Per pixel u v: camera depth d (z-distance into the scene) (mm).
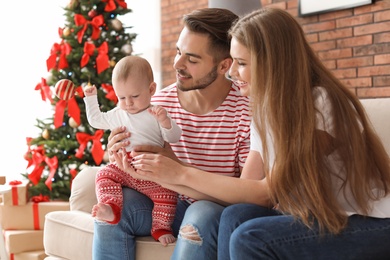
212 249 1871
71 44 3682
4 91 4887
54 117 3582
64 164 3545
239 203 1911
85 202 2580
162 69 6191
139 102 2111
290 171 1700
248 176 1981
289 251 1646
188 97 2285
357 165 1703
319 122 1731
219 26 2180
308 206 1676
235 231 1671
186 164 2113
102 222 2037
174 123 2109
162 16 6141
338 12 4492
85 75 3602
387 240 1687
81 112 3629
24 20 4957
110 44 3789
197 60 2164
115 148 2105
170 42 6039
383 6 4168
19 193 3240
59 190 3506
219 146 2205
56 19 5090
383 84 4203
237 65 1927
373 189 1752
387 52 4164
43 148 3609
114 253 2043
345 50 4469
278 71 1746
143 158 2021
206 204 1945
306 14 4703
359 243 1665
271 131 1760
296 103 1724
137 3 5906
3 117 4879
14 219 3256
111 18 3846
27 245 3203
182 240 1898
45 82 3680
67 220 2391
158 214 2070
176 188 2033
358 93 4395
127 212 2047
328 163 1715
